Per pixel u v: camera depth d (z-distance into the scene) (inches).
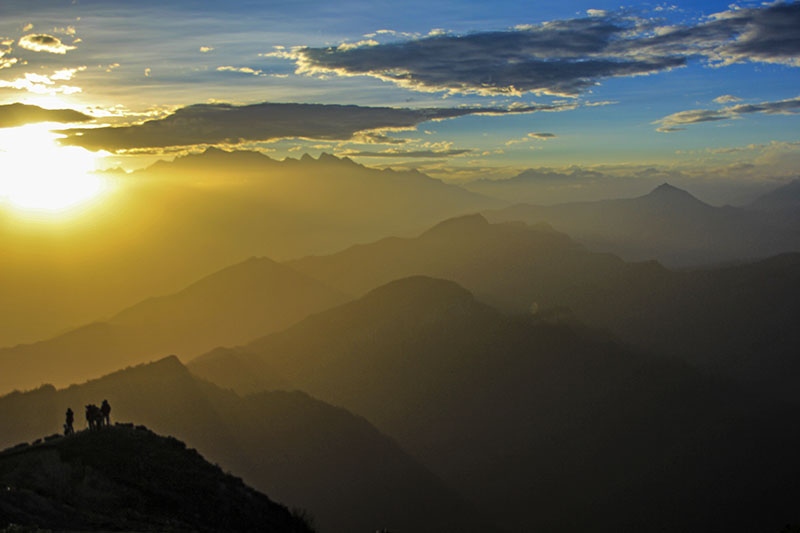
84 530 1149.1
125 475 1510.8
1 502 1137.4
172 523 1350.9
